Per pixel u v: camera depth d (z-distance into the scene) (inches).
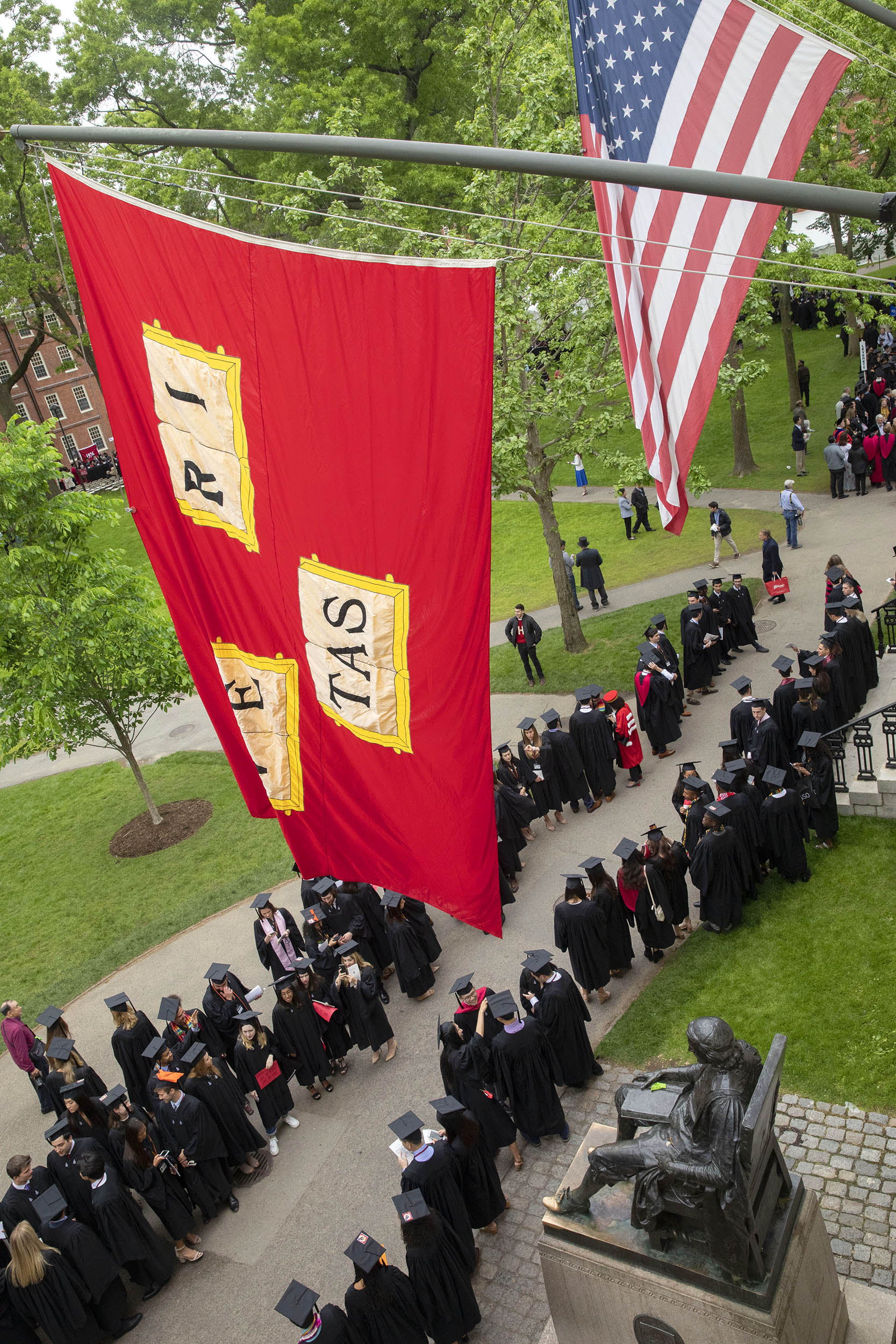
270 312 210.5
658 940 470.9
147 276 229.3
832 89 230.2
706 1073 250.2
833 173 960.9
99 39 1316.4
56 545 721.6
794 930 465.4
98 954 654.5
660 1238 263.4
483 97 727.1
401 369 194.1
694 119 243.6
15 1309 358.6
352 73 1246.9
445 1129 359.6
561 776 611.5
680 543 1013.2
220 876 708.7
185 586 251.6
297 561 224.4
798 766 501.0
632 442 1344.7
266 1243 393.4
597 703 620.1
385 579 211.3
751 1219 244.4
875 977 422.0
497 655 896.9
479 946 531.2
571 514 1214.9
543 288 699.4
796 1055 397.4
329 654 225.9
